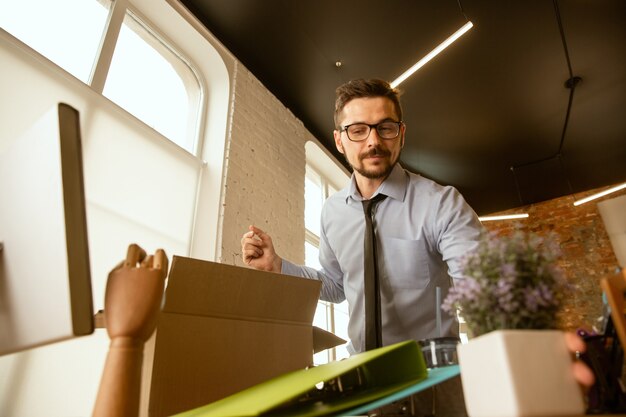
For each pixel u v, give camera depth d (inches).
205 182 87.4
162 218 73.9
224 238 81.5
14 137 53.3
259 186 97.4
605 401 14.9
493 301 14.1
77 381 50.6
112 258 61.3
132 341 15.2
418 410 19.7
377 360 18.6
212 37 97.7
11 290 16.8
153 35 89.4
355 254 46.4
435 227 41.9
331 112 130.3
